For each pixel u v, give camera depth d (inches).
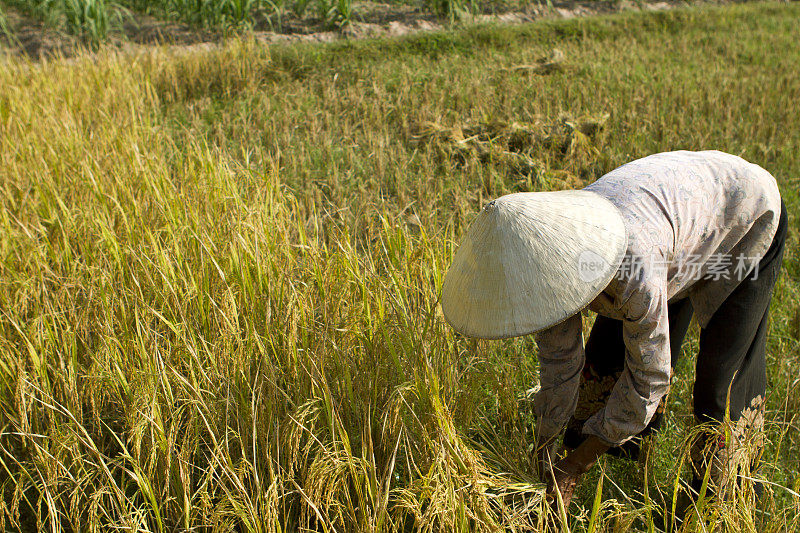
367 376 104.3
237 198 147.3
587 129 228.2
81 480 90.3
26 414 101.4
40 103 239.1
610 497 103.4
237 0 378.9
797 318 134.4
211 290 126.1
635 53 335.3
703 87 276.4
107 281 126.2
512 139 224.8
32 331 113.7
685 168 85.0
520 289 73.5
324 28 402.6
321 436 100.8
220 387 104.0
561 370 86.9
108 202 160.7
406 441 95.5
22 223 153.0
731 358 90.9
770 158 213.9
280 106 264.5
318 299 124.0
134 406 92.9
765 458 105.8
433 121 239.3
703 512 87.9
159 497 96.2
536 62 319.6
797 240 161.0
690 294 96.0
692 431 87.6
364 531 86.7
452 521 82.6
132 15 410.9
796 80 286.2
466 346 125.1
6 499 103.3
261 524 89.0
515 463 97.9
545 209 75.2
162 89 285.3
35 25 394.6
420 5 440.5
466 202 180.9
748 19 422.9
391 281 122.4
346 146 224.5
